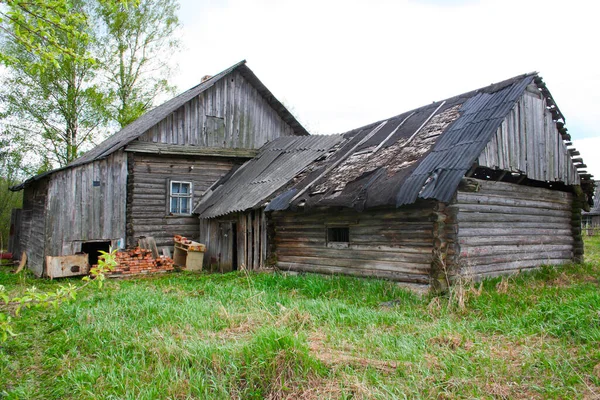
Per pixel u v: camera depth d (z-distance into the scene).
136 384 5.04
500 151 10.09
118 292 10.33
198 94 17.44
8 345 6.55
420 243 9.31
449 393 4.42
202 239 16.84
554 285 9.57
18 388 5.11
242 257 14.45
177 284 11.97
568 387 4.37
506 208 10.79
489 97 11.18
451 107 12.30
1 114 22.58
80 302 9.17
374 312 7.50
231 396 4.74
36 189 16.39
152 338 6.45
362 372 4.99
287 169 15.11
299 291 10.07
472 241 9.63
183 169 17.58
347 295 9.24
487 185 10.28
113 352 6.09
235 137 18.88
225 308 8.15
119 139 18.30
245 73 19.09
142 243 15.87
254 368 5.01
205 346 5.69
